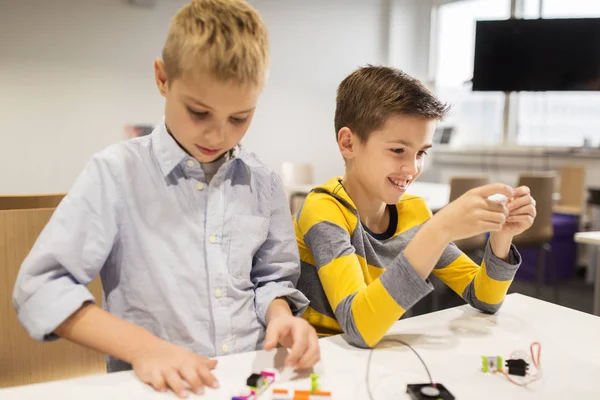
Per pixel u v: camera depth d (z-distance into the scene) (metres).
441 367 0.69
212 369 0.66
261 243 0.91
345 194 1.02
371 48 5.45
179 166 0.85
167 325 0.81
